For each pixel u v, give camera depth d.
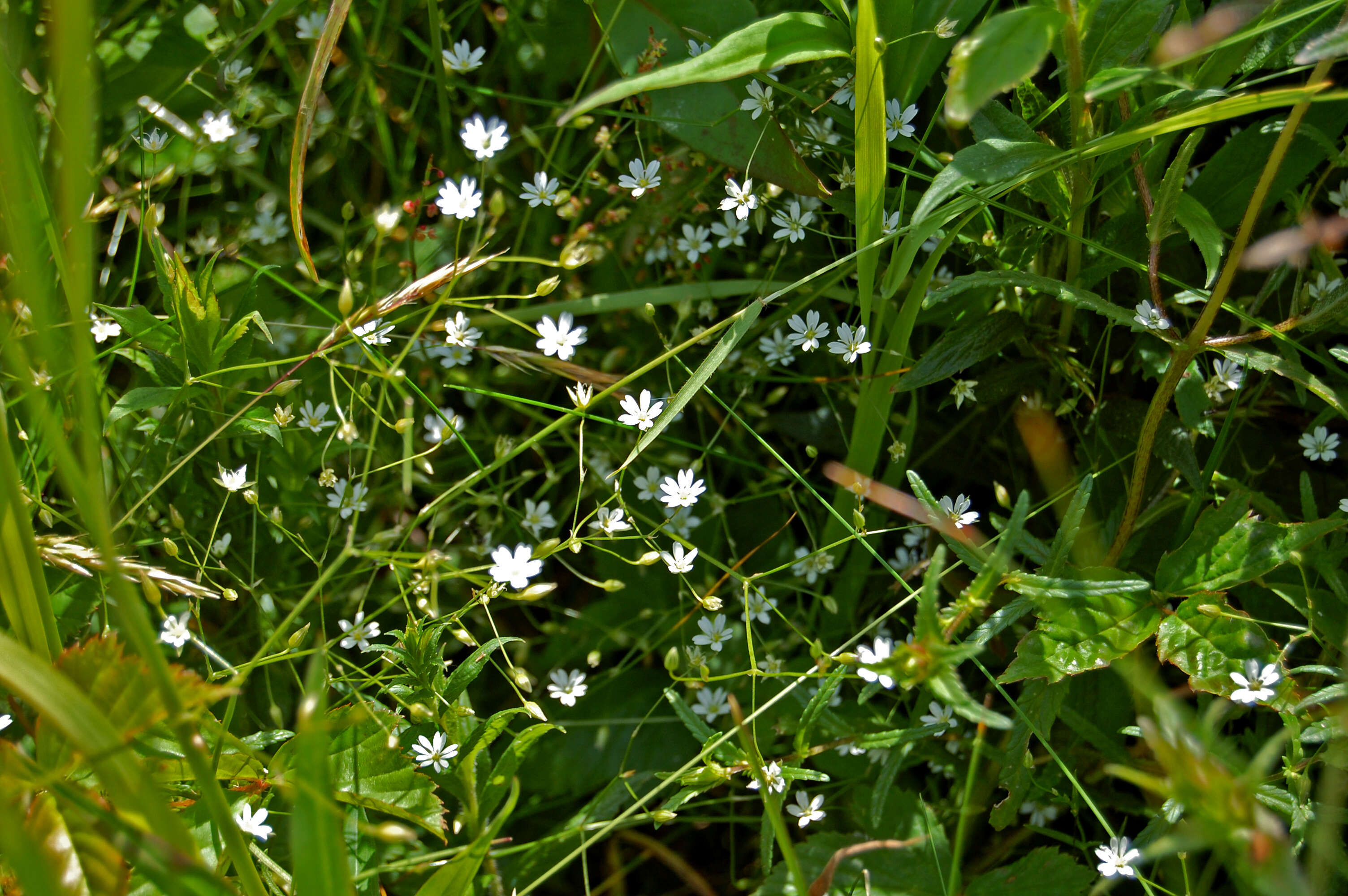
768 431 0.66
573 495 0.66
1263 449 0.63
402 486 0.65
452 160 0.66
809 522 0.65
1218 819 0.50
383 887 0.60
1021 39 0.53
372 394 0.64
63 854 0.54
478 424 0.66
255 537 0.61
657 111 0.62
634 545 0.65
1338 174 0.63
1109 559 0.60
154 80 0.66
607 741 0.63
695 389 0.58
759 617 0.62
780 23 0.58
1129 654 0.59
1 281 0.60
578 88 0.63
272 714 0.60
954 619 0.55
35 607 0.55
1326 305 0.57
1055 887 0.59
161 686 0.51
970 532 0.60
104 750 0.51
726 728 0.62
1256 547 0.57
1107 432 0.62
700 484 0.59
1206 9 0.62
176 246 0.66
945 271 0.63
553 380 0.66
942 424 0.65
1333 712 0.56
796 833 0.62
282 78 0.68
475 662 0.58
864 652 0.57
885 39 0.60
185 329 0.59
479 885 0.59
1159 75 0.55
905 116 0.60
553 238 0.65
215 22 0.66
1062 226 0.60
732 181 0.62
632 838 0.59
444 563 0.58
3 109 0.50
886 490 0.60
